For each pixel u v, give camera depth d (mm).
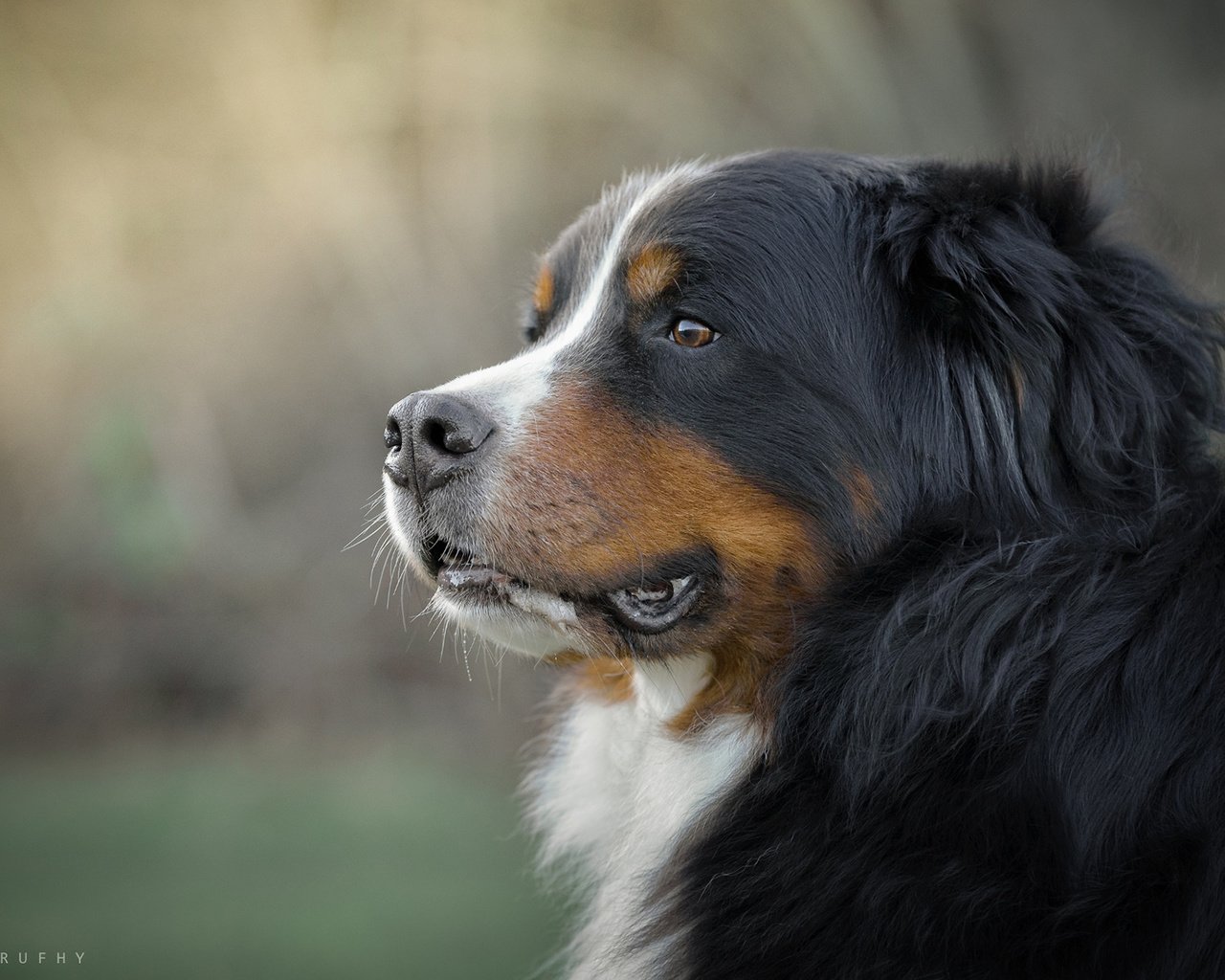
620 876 5258
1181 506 4629
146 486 18297
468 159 19656
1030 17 19172
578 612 4977
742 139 19297
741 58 19875
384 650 17156
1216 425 4879
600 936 5277
